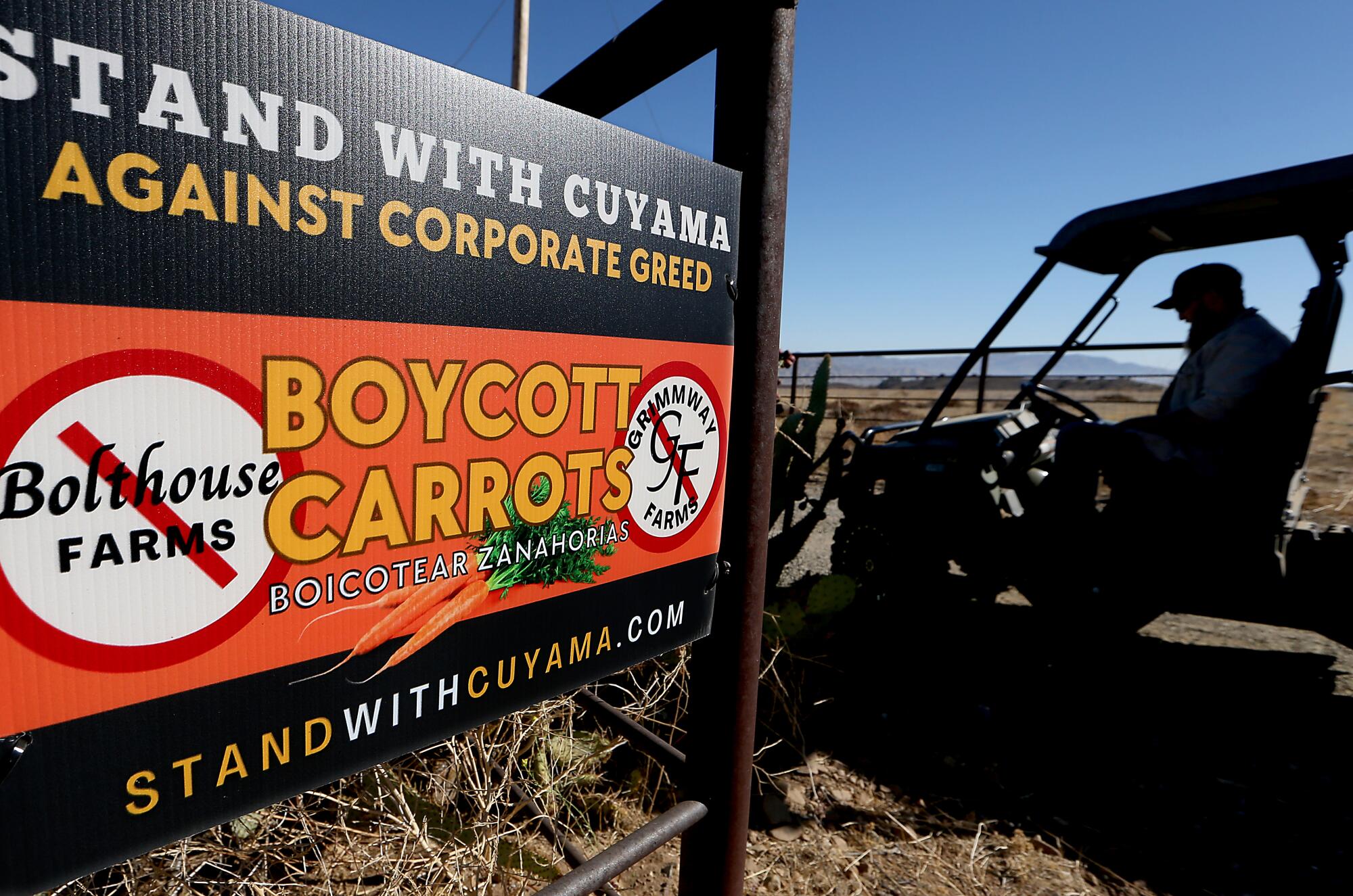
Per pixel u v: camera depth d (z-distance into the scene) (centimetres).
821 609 216
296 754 61
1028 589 264
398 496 64
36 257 44
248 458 55
